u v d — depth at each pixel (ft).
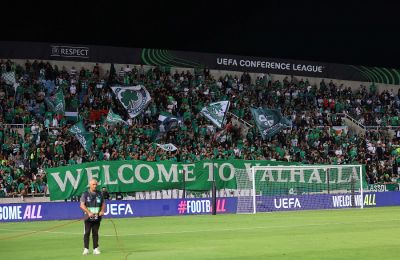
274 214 112.98
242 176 124.57
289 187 129.18
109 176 114.01
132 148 133.39
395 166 154.71
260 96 165.89
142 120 147.54
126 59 158.40
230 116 153.17
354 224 87.51
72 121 141.38
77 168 111.65
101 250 58.95
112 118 138.10
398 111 179.32
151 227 86.89
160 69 160.97
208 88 160.76
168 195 119.96
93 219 54.90
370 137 164.86
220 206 116.88
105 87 150.61
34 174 121.39
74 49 153.58
